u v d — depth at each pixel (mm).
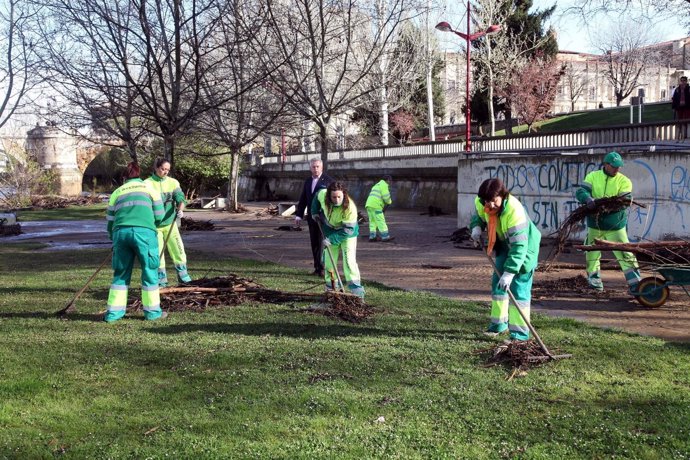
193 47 15508
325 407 4812
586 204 9148
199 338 6793
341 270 11844
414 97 50562
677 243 8117
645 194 13078
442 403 4902
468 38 25094
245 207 35125
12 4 18234
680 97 19797
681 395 4988
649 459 3992
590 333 6887
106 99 18422
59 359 6062
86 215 32875
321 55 17531
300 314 7996
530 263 6418
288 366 5785
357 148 37188
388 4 19812
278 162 43531
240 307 8500
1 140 42844
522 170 16516
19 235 22828
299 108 17547
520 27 46656
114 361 5992
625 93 63969
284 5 18422
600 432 4359
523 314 6059
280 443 4215
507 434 4355
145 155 30188
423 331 7082
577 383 5309
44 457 4078
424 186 30391
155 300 7875
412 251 14773
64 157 52219
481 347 6367
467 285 10219
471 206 18281
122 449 4164
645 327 7273
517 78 45469
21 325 7500
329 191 8312
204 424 4527
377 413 4719
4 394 5145
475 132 52188
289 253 15047
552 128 46812
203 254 14953
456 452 4082
